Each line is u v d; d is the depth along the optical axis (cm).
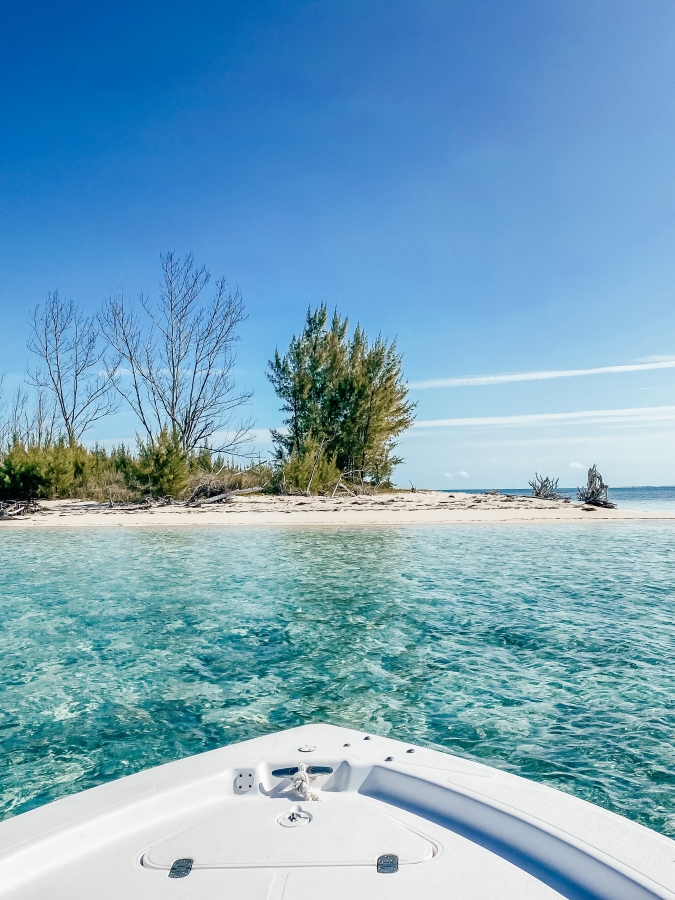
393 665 553
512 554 1249
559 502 2862
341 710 451
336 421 3372
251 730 419
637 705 452
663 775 346
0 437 3966
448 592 870
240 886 166
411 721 428
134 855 182
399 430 3516
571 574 1009
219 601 821
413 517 2031
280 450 3422
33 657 585
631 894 157
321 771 234
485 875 170
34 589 904
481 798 204
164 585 931
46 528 1772
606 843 177
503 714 438
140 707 462
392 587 907
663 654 573
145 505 2444
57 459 2802
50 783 350
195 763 237
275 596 852
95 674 538
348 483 3384
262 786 225
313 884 166
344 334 3588
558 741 392
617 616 724
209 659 577
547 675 520
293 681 516
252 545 1380
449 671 534
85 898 161
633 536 1566
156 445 2630
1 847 181
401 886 165
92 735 414
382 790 222
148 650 605
